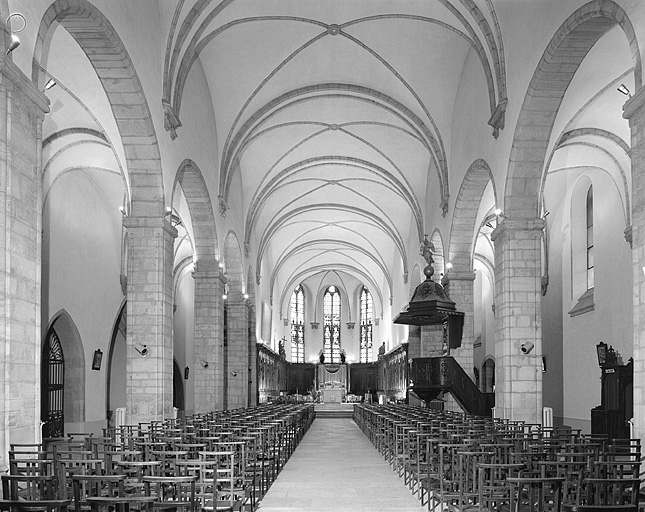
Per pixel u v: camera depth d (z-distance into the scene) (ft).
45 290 84.64
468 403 84.12
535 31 60.03
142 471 36.32
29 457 37.04
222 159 97.91
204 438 41.96
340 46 89.10
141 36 63.00
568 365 96.07
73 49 61.21
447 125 96.58
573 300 96.07
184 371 140.46
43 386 87.92
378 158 120.37
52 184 86.07
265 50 88.58
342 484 52.95
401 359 160.76
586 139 81.46
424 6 77.15
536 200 66.64
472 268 94.84
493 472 33.09
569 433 47.70
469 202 90.79
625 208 79.97
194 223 93.40
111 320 104.68
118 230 107.24
